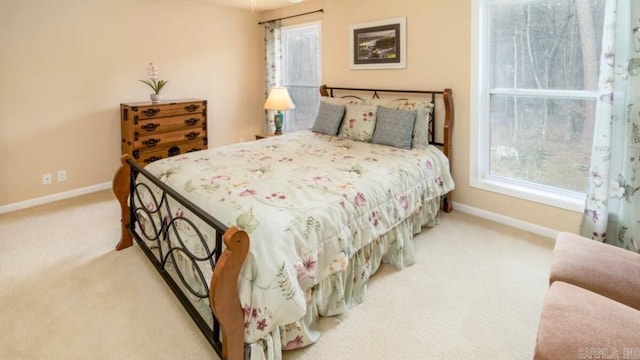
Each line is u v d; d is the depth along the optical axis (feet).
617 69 7.74
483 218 11.09
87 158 13.38
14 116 11.66
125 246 9.22
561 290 4.66
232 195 6.64
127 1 13.52
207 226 6.06
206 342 6.09
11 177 11.82
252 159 9.21
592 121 9.02
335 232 6.33
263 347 5.20
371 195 7.47
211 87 16.49
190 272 6.64
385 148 10.62
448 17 10.94
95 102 13.28
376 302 7.11
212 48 16.24
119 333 6.28
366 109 11.88
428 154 10.19
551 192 9.89
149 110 13.47
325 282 6.40
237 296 4.85
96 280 7.84
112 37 13.33
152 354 5.82
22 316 6.68
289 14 16.15
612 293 4.66
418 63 11.90
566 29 9.09
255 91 18.15
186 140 14.73
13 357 5.73
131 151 13.38
